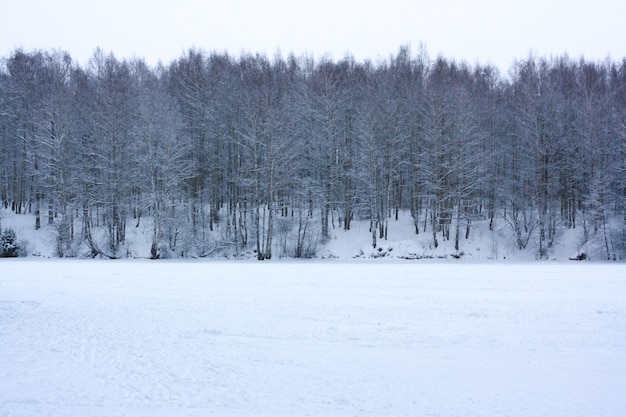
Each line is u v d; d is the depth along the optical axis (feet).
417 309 44.39
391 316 41.45
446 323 38.75
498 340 33.65
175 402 22.62
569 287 58.18
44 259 130.11
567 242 143.74
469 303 47.37
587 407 22.18
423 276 72.08
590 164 152.35
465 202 153.07
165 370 27.37
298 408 21.91
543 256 138.00
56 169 142.20
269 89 154.81
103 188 143.23
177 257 140.97
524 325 37.96
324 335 35.19
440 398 23.18
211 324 38.70
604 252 133.59
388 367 27.96
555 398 23.25
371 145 143.33
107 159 140.77
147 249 144.25
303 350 31.48
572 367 27.91
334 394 23.67
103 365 28.27
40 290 56.95
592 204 140.46
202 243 143.54
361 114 149.89
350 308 45.11
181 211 144.46
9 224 152.97
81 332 36.11
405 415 21.18
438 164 147.54
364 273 77.36
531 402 22.75
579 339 33.81
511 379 25.93
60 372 26.99
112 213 144.46
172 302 48.57
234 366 28.12
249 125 151.94
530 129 150.20
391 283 63.10
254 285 61.41
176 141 140.77
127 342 33.37
